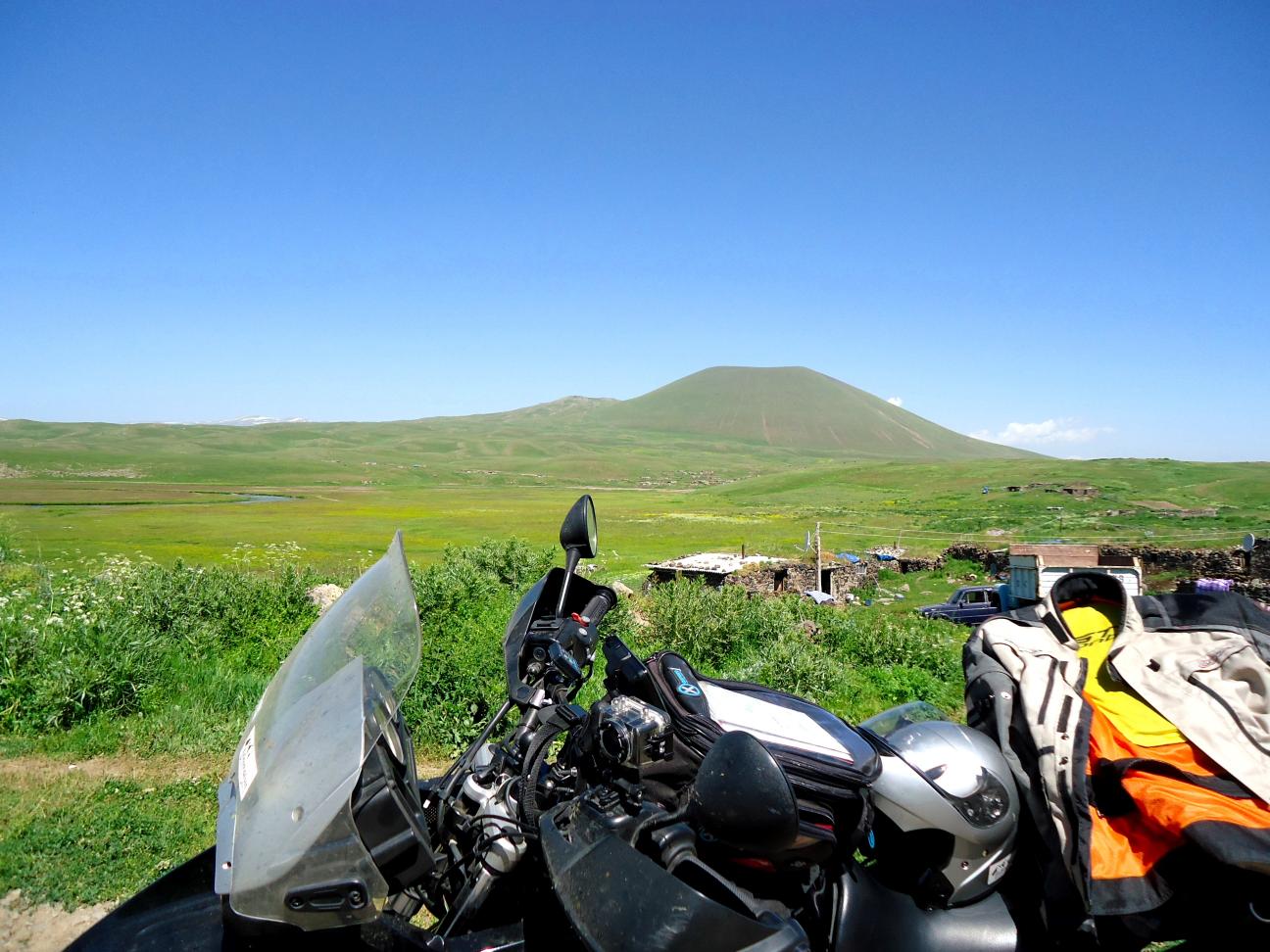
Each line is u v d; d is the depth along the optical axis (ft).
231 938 8.27
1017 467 473.26
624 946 6.95
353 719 7.99
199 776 19.97
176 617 33.91
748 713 9.57
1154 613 11.44
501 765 9.34
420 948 8.12
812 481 507.30
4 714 22.72
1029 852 10.94
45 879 14.90
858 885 10.09
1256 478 339.16
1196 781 9.45
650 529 264.31
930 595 134.62
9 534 79.51
